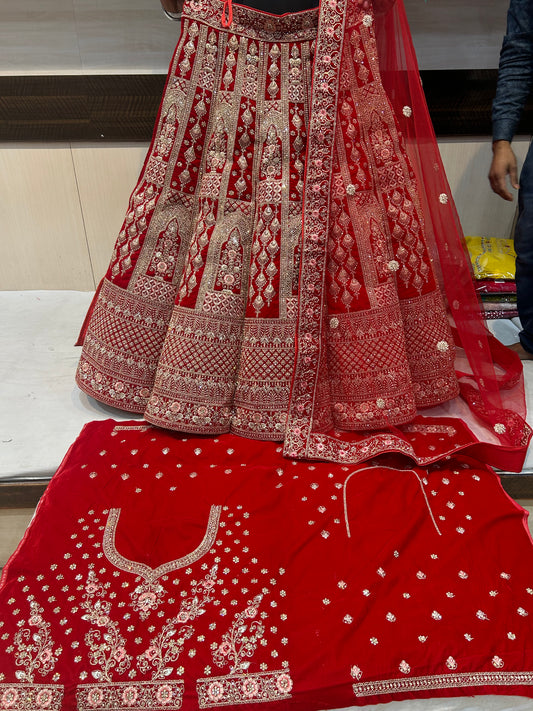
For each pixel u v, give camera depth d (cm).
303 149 142
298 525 117
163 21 204
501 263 216
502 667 90
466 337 151
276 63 141
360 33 136
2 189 232
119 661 90
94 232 245
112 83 211
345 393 147
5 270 252
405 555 111
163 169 146
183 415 142
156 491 127
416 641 93
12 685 86
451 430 148
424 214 150
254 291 143
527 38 163
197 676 88
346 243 142
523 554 111
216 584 104
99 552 110
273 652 91
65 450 143
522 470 141
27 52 207
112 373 151
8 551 144
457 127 217
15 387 170
